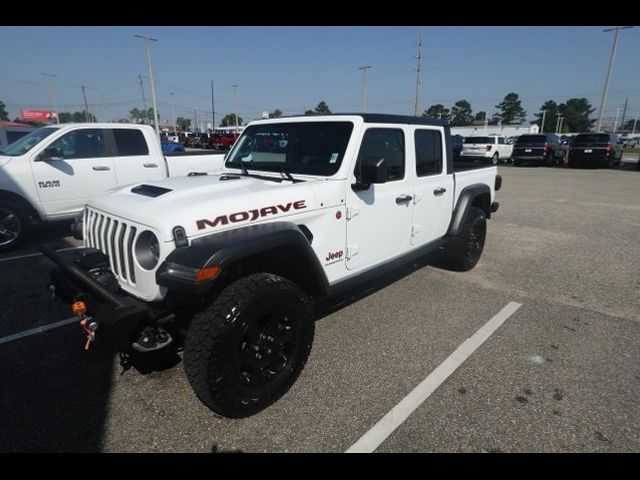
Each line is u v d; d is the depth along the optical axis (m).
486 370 3.19
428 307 4.34
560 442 2.46
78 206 6.81
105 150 7.08
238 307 2.41
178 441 2.45
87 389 2.91
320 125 3.54
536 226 8.36
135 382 3.00
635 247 6.81
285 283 2.68
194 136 45.22
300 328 2.80
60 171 6.55
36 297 4.47
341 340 3.62
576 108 107.88
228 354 2.41
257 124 4.02
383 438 2.48
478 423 2.61
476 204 5.70
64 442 2.43
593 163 21.86
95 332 2.50
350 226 3.41
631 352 3.46
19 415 2.65
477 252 5.57
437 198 4.53
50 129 6.81
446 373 3.14
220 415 2.62
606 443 2.45
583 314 4.21
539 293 4.77
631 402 2.81
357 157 3.37
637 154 39.78
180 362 3.25
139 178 7.42
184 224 2.45
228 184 3.16
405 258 4.21
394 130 3.80
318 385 2.98
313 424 2.59
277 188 2.99
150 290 2.55
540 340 3.66
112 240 2.86
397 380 3.05
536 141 23.42
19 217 6.22
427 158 4.34
